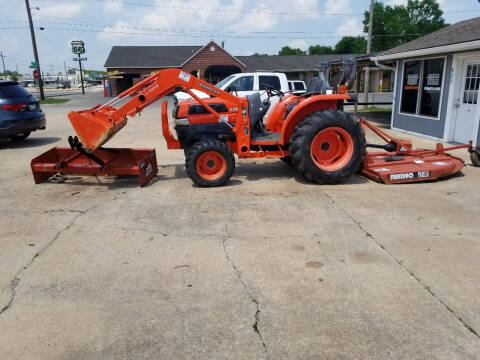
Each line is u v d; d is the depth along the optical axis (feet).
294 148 18.10
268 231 13.34
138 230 13.67
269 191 17.84
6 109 29.55
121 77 125.39
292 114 18.20
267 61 134.92
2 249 12.42
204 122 19.27
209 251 11.96
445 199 16.39
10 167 24.02
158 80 17.97
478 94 25.79
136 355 7.72
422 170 18.75
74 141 19.29
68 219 14.88
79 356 7.72
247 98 18.62
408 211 15.01
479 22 30.53
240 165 23.45
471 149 21.61
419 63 32.81
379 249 11.89
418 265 10.89
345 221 14.08
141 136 36.06
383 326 8.41
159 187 18.89
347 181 19.38
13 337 8.31
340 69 45.37
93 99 102.68
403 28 155.53
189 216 14.88
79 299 9.62
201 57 123.54
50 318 8.92
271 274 10.57
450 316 8.68
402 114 35.76
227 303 9.32
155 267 11.08
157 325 8.59
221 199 16.81
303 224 13.88
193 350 7.81
